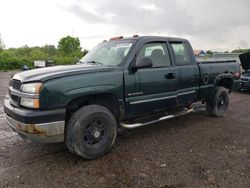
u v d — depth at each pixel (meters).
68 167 3.33
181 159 3.55
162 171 3.20
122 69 3.79
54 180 2.99
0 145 4.09
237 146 4.07
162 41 4.53
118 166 3.35
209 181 2.95
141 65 3.78
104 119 3.59
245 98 8.89
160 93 4.32
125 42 4.29
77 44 52.94
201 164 3.39
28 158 3.60
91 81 3.41
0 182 2.93
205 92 5.40
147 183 2.91
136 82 3.92
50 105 3.10
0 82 14.49
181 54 4.92
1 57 33.78
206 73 5.29
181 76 4.68
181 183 2.90
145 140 4.36
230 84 6.27
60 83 3.16
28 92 3.14
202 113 6.32
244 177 3.03
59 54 52.25
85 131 3.44
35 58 37.34
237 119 5.80
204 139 4.41
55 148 3.98
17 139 4.38
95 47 5.05
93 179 3.01
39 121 3.03
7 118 3.56
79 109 3.44
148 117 4.62
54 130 3.14
